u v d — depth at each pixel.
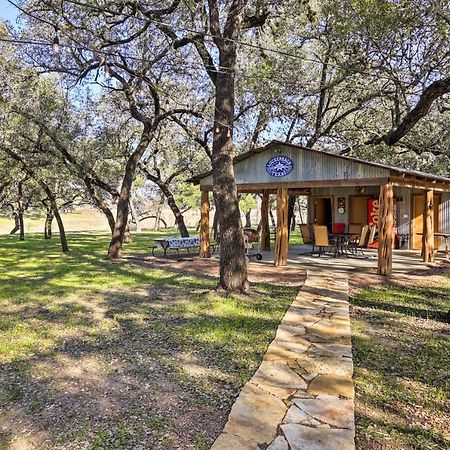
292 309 6.52
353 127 16.86
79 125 15.30
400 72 9.26
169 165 23.34
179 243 13.84
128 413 3.38
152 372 4.20
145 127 13.80
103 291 8.27
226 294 7.46
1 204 22.89
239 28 7.56
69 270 11.06
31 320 6.16
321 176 10.59
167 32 9.49
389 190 9.62
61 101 13.55
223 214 7.57
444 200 15.12
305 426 3.05
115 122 16.80
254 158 11.66
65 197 22.64
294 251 15.10
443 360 4.46
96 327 5.77
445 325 5.74
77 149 15.24
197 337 5.22
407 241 15.48
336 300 7.14
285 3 9.23
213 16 7.44
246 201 28.53
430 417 3.29
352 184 10.12
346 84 13.83
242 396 3.56
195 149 19.97
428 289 8.17
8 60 11.31
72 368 4.33
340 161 10.27
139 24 10.01
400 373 4.12
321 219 17.42
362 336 5.25
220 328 5.55
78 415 3.37
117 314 6.45
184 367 4.31
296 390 3.68
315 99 17.08
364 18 8.19
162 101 13.73
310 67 14.90
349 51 9.59
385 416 3.30
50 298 7.64
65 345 5.04
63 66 11.77
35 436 3.08
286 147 11.10
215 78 8.76
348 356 4.52
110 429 3.15
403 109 12.80
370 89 12.31
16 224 30.02
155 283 9.07
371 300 7.21
